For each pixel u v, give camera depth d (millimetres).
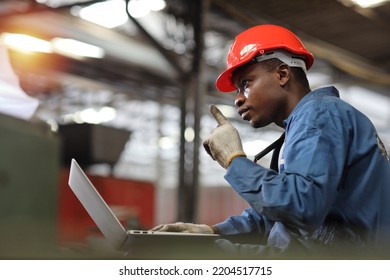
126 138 7629
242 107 2479
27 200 1878
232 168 2160
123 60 11508
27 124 1936
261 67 2443
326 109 2195
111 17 11000
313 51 10203
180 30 9070
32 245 1870
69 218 6824
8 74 5129
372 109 15461
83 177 2156
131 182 8055
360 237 2180
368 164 2191
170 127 17453
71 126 7324
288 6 8625
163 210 20625
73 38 10797
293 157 2123
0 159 1797
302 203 2014
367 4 8742
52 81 13305
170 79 11945
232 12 8820
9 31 10078
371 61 10859
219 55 12367
